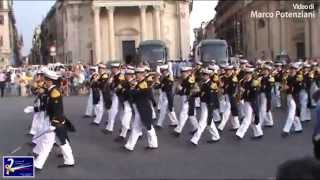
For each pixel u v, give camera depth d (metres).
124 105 17.59
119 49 86.94
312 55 71.31
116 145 16.81
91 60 88.25
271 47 84.94
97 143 17.33
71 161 13.40
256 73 18.77
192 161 13.80
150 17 86.50
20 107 32.06
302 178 3.86
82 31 89.06
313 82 22.52
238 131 17.33
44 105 13.19
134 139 15.73
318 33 70.31
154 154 15.02
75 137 18.72
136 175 12.21
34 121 18.81
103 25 86.44
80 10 89.12
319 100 10.81
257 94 17.34
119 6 84.50
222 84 18.88
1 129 21.39
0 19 115.56
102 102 21.94
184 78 18.03
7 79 44.78
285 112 24.77
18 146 16.98
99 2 84.31
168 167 13.05
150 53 53.56
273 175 11.84
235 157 14.23
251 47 99.75
